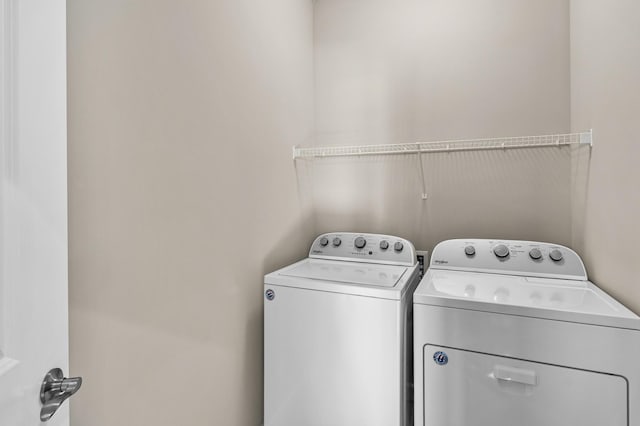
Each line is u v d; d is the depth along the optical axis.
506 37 1.81
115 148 0.93
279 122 1.82
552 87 1.73
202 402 1.26
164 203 1.10
